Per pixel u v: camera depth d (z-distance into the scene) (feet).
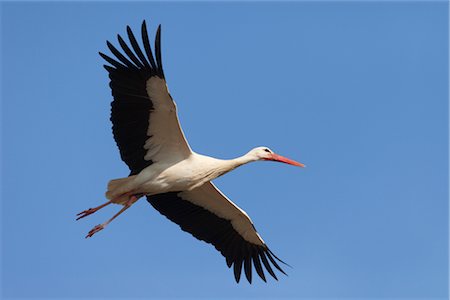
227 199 57.82
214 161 54.70
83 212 53.83
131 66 51.08
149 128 52.44
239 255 60.44
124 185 53.26
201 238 59.67
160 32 49.70
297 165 58.34
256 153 57.93
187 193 58.23
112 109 52.11
